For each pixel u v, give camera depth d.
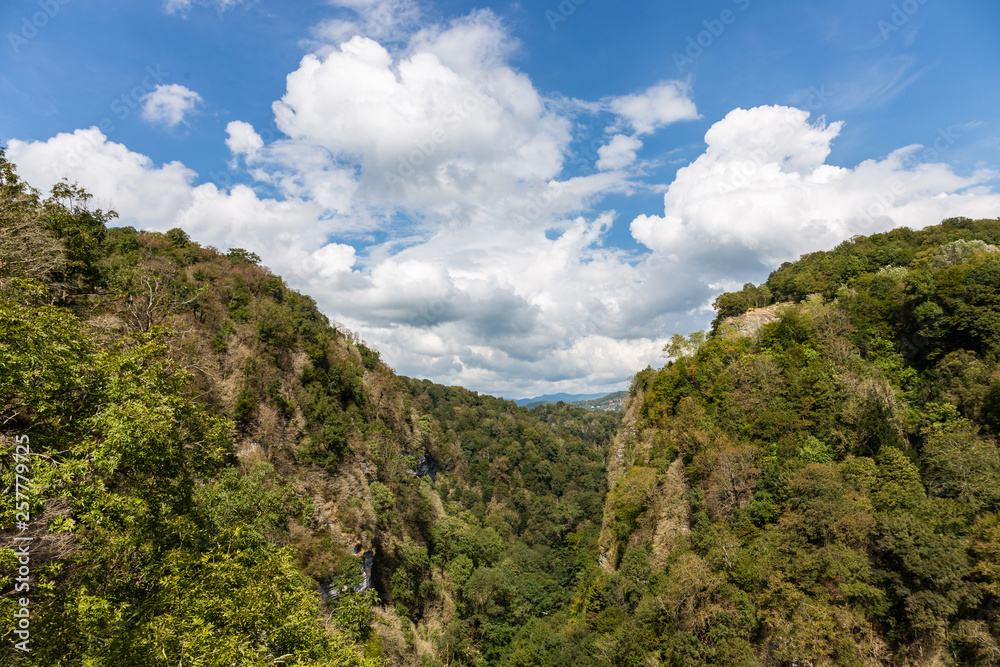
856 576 32.47
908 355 51.34
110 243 45.75
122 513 13.34
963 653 28.55
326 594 38.06
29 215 26.41
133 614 13.54
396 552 55.84
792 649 30.52
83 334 14.72
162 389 15.98
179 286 43.50
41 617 11.47
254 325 51.34
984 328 44.47
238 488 27.50
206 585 14.88
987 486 33.47
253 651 14.26
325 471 47.81
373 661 20.34
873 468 38.88
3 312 11.95
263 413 44.47
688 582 37.53
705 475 47.91
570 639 52.19
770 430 46.47
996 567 28.55
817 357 52.69
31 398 12.39
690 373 61.34
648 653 38.28
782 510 40.28
